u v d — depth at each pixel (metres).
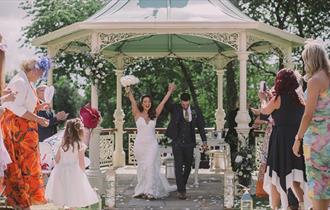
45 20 24.28
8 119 7.43
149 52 15.12
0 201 9.05
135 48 15.05
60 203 8.25
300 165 7.76
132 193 11.08
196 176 11.98
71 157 8.30
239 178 10.55
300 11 20.58
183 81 26.05
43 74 7.61
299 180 7.74
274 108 7.85
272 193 8.02
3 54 6.67
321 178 6.38
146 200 10.29
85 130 10.88
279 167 7.82
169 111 10.59
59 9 24.67
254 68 25.91
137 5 11.88
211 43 14.81
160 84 26.27
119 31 11.06
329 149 6.34
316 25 20.62
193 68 25.80
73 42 13.04
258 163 12.15
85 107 11.05
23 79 7.43
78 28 11.04
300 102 7.83
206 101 28.55
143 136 10.52
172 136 10.41
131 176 13.50
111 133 14.84
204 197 10.68
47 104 7.85
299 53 21.25
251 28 10.90
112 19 11.26
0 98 6.64
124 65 15.18
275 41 12.19
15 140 7.42
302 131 6.39
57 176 8.29
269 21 21.00
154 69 24.95
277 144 7.85
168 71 25.34
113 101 27.72
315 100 6.30
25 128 7.47
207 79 27.39
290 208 8.02
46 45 12.37
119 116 15.20
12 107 7.33
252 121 12.30
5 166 6.84
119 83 15.17
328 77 6.37
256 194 10.48
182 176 10.41
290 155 7.76
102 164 14.50
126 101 27.08
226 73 21.38
